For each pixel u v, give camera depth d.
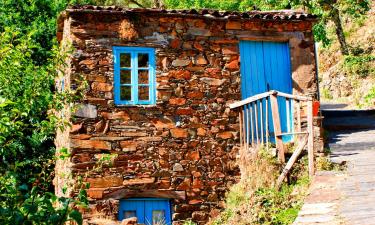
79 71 9.95
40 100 6.66
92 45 10.09
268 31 11.09
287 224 7.56
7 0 16.16
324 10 22.89
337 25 25.08
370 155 9.97
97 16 10.15
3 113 5.40
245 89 10.88
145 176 10.05
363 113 15.48
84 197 4.02
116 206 9.80
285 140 10.98
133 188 9.95
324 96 25.05
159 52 10.46
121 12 10.13
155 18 10.45
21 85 6.62
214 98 10.63
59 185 11.12
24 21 16.17
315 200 7.80
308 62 11.20
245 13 10.76
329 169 9.23
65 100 8.02
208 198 10.33
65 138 10.45
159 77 10.40
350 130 12.92
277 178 9.08
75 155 9.73
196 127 10.47
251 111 10.10
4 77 6.43
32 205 3.72
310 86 11.14
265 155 9.33
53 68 7.12
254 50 11.10
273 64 11.16
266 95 9.59
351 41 27.06
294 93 11.07
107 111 10.02
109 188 9.81
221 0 21.41
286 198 8.44
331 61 26.55
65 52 7.63
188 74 10.55
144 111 10.23
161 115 10.31
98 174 9.80
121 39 10.24
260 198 8.50
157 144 10.21
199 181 10.34
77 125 9.80
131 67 10.34
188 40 10.62
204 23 10.73
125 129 10.07
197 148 10.41
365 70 23.47
